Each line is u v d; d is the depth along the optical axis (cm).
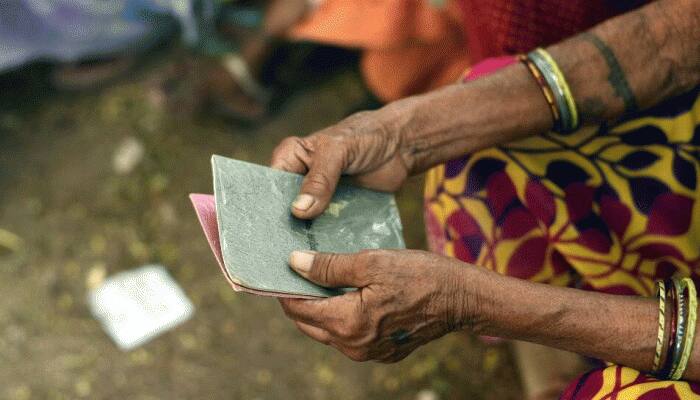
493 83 128
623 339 105
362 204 126
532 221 135
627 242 130
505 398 210
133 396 210
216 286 232
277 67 274
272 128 272
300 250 115
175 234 243
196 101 270
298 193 121
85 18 258
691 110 125
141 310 225
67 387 211
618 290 132
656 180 126
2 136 268
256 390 212
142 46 284
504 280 109
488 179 135
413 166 129
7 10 246
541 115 126
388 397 211
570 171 130
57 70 286
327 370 216
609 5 145
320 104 279
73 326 222
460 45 234
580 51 125
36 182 255
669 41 123
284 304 114
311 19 244
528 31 151
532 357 180
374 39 230
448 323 111
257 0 255
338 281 109
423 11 226
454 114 128
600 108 125
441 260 108
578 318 107
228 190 113
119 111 275
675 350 103
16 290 229
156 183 255
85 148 265
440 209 143
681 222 126
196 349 220
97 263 236
